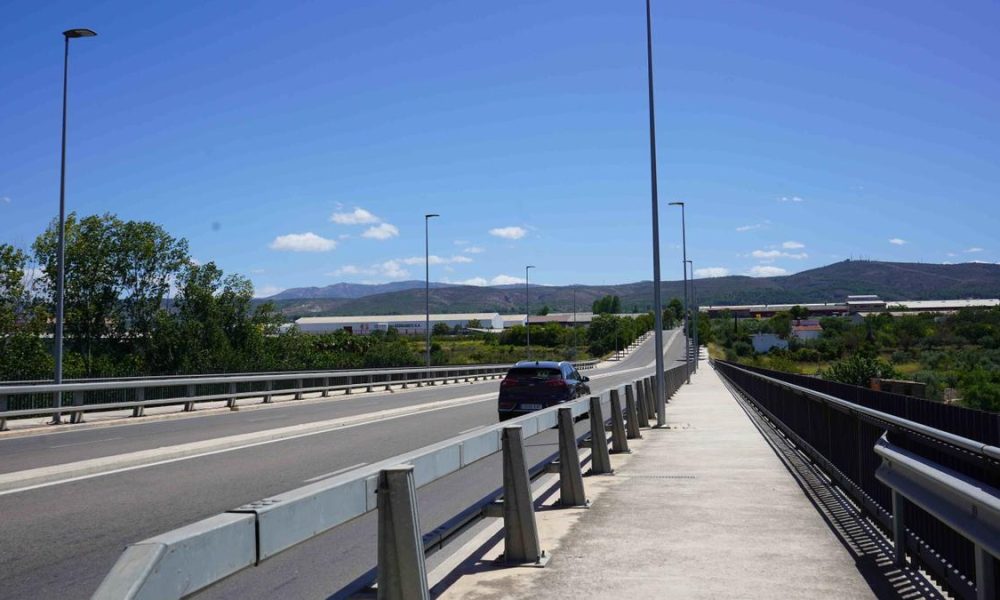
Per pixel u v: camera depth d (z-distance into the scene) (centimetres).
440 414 2597
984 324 10394
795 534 791
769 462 1323
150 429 2064
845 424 948
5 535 866
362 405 3031
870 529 800
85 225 6494
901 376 4534
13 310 4806
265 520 349
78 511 995
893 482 605
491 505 699
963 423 618
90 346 6431
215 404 2958
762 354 11050
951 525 471
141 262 6606
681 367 4616
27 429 1962
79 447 1653
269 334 7331
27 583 687
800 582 626
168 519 948
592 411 1209
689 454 1440
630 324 17425
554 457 1030
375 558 784
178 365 6425
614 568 674
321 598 650
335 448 1645
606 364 11275
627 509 921
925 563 615
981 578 452
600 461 1198
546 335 15438
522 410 2291
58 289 2775
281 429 1978
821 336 12750
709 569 667
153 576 281
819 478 1127
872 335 10588
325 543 849
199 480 1232
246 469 1348
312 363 6334
